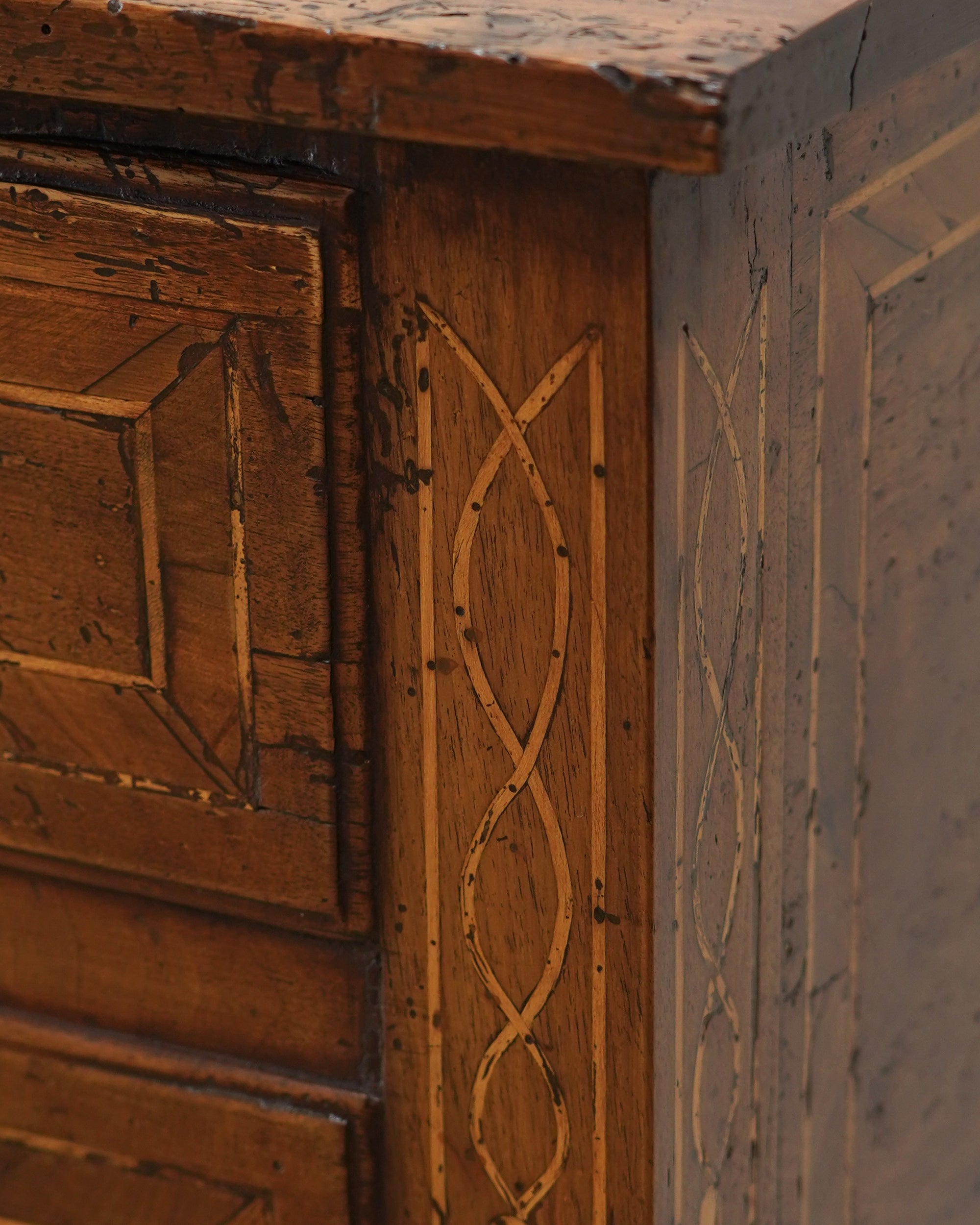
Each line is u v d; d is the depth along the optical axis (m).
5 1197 2.12
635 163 1.34
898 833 2.06
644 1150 1.75
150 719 1.79
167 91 1.47
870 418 1.81
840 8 1.46
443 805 1.71
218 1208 2.00
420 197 1.49
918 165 1.76
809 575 1.80
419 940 1.78
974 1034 2.31
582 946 1.70
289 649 1.69
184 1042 1.96
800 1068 2.02
